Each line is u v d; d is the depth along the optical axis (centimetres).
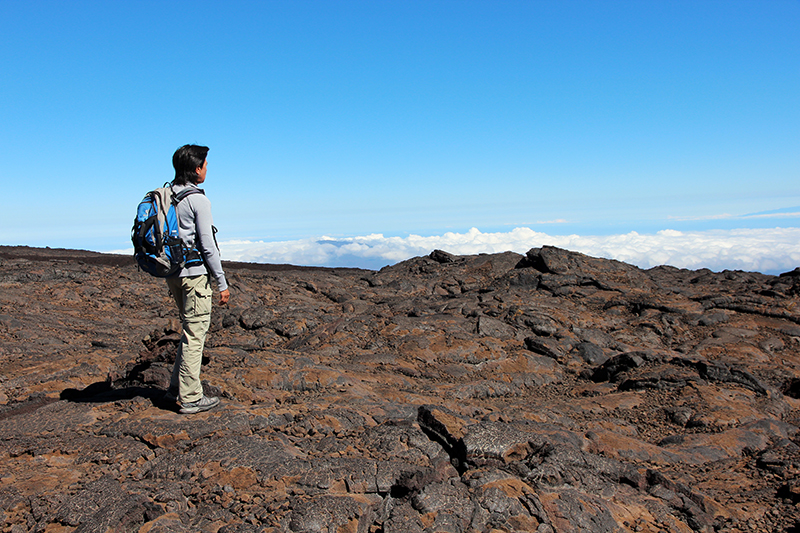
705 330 1405
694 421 769
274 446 479
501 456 487
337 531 374
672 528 431
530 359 1156
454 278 2331
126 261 2573
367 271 2861
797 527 457
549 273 1978
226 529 363
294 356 835
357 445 511
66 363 840
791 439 723
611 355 1237
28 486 406
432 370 1077
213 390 636
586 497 443
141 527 358
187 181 493
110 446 472
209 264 504
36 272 1791
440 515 390
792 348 1280
